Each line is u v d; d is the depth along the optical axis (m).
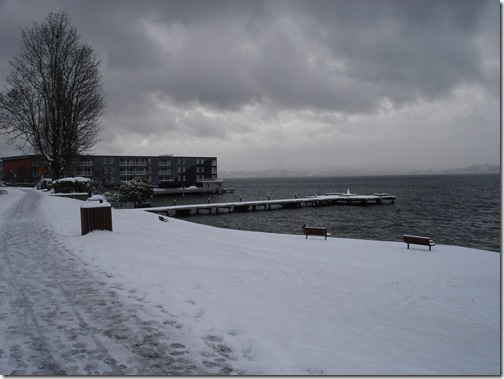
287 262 11.71
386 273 11.76
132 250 10.61
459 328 6.77
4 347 4.91
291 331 5.29
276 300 6.67
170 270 8.37
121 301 6.67
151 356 4.67
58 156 40.25
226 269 9.02
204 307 6.16
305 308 6.38
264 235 21.84
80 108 40.22
